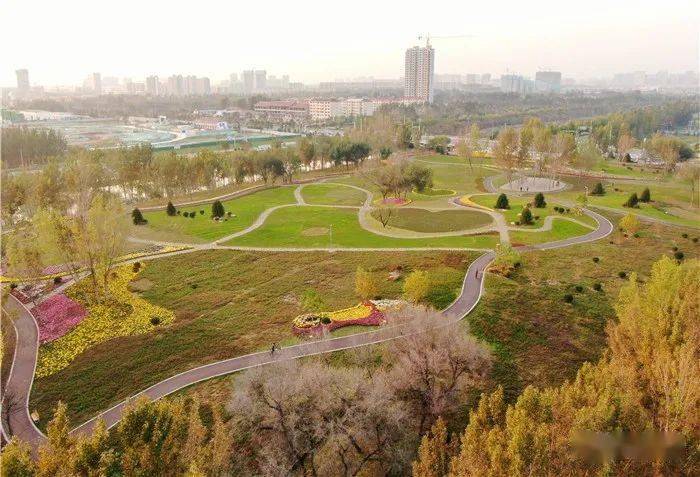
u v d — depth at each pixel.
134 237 108.44
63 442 35.72
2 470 31.20
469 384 58.28
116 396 57.56
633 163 199.50
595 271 87.31
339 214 126.94
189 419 42.94
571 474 33.06
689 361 40.97
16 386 58.94
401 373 52.66
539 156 181.38
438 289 79.56
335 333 68.19
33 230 89.06
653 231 108.50
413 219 120.62
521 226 113.06
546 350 65.06
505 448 34.03
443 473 39.81
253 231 112.75
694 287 53.03
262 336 68.56
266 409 46.81
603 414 34.84
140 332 70.44
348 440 46.16
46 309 75.94
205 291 82.81
